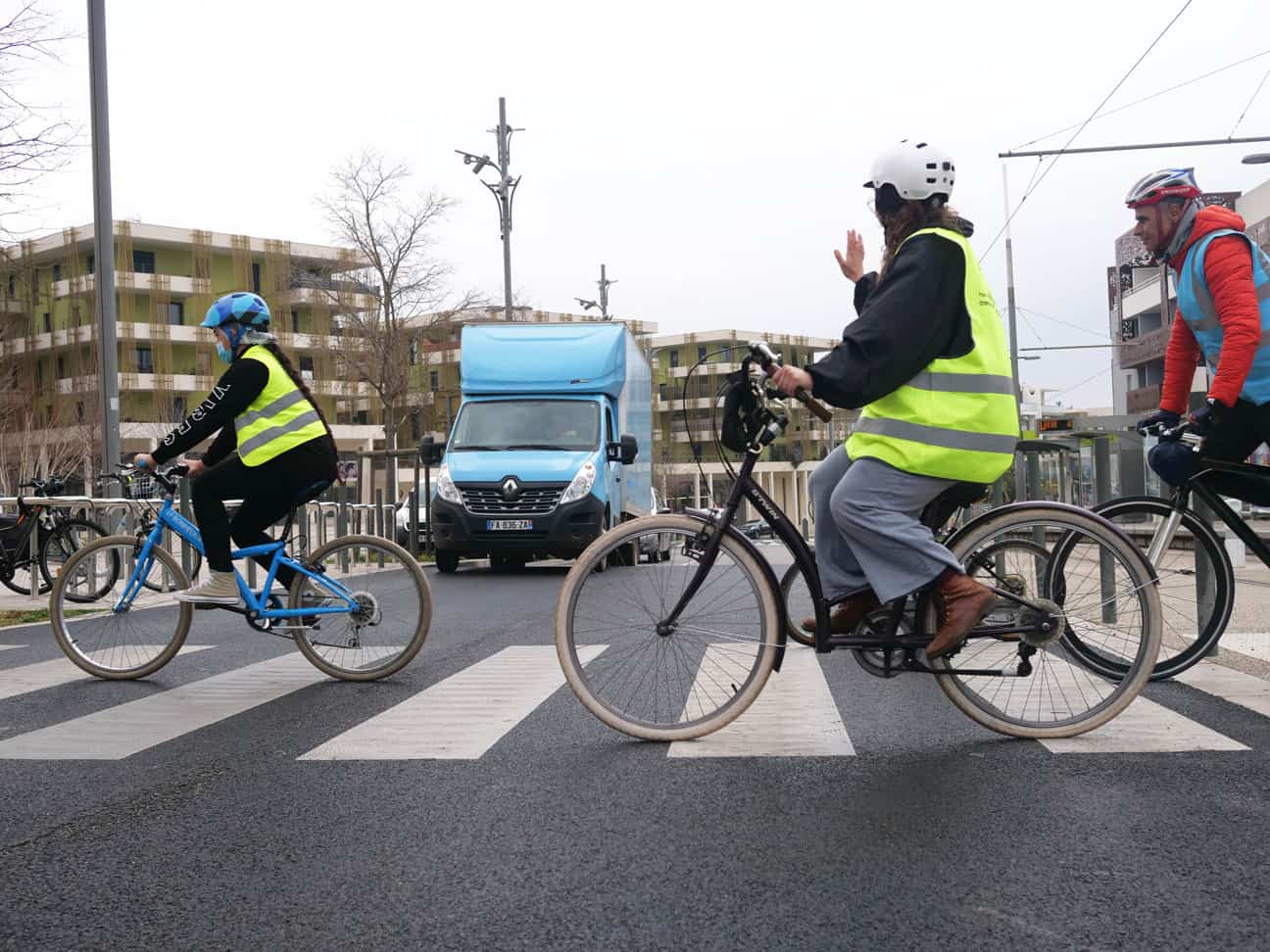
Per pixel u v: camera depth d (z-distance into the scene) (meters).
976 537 4.39
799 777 3.94
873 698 5.36
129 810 3.74
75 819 3.65
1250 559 6.64
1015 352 39.53
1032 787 3.74
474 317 42.16
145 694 5.94
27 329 46.56
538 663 6.75
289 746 4.61
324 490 6.38
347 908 2.82
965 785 3.78
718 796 3.72
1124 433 10.10
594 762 4.20
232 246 61.97
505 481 15.89
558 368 17.20
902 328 4.04
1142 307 61.09
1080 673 4.45
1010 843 3.19
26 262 40.28
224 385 6.14
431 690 5.81
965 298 4.16
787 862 3.08
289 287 61.94
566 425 16.80
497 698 5.55
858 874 2.98
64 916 2.82
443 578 15.55
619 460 16.89
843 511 4.20
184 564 6.84
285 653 7.43
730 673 4.52
